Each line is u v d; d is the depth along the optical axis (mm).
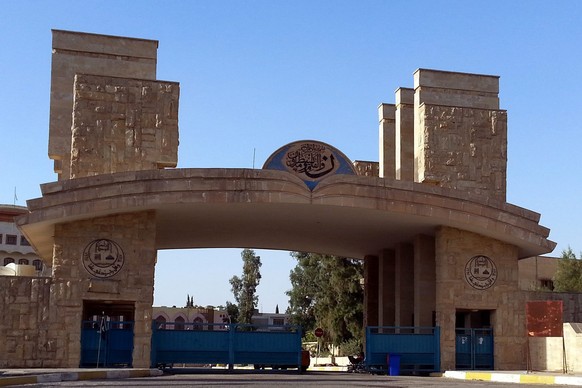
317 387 20250
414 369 33500
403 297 40000
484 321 36344
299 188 30969
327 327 67500
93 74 34438
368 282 45406
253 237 41875
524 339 34156
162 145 34406
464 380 26969
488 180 38094
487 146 38406
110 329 30750
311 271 75688
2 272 56562
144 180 30219
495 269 34250
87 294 30375
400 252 40312
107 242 30844
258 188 30688
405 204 32094
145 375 27703
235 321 101812
